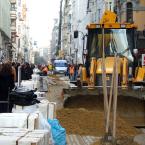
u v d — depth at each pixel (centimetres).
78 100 1622
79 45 9044
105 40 1873
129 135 1271
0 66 1489
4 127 713
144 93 1541
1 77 1470
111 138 1096
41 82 3309
